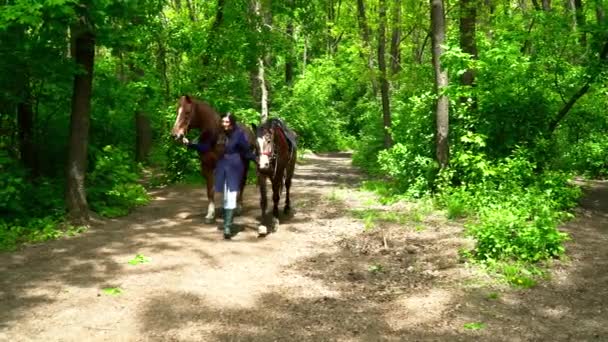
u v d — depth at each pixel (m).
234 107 15.03
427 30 17.62
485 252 6.67
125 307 5.29
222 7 15.32
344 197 11.98
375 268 6.64
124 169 11.48
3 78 8.97
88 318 5.00
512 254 6.60
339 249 7.56
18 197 8.34
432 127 11.55
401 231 8.43
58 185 9.87
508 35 10.93
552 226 6.97
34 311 5.16
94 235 8.16
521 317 4.97
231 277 6.28
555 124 11.12
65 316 5.04
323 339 4.59
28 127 10.48
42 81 9.44
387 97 18.77
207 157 9.09
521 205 8.87
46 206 8.94
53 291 5.71
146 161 16.75
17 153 10.68
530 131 10.72
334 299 5.58
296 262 6.93
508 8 17.38
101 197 10.08
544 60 10.75
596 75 10.35
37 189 9.22
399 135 12.41
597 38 10.70
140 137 16.81
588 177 14.12
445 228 8.45
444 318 4.98
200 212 10.12
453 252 7.11
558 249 6.66
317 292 5.80
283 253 7.34
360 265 6.80
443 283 5.95
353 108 36.03
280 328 4.83
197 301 5.48
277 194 8.56
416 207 10.14
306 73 31.12
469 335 4.59
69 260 6.86
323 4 19.08
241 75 16.36
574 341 4.45
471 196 9.65
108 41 8.78
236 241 7.95
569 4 17.50
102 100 11.88
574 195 9.88
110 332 4.71
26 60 8.76
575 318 4.93
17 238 7.73
